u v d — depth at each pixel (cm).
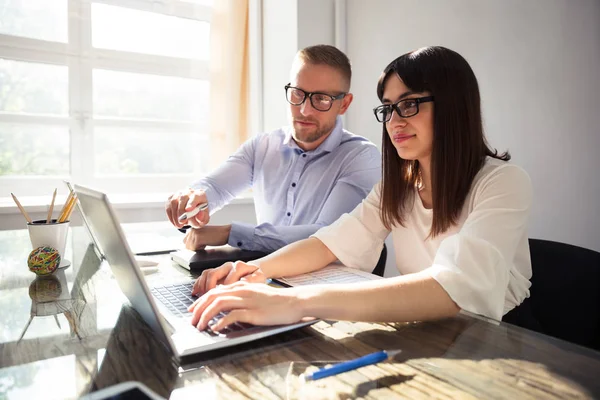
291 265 103
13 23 220
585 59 233
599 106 238
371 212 121
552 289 108
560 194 233
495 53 227
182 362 58
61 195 230
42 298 87
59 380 53
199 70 261
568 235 236
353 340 65
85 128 236
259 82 257
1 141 220
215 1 252
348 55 245
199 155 264
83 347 63
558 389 50
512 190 95
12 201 207
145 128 249
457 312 76
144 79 249
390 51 249
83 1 232
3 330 70
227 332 66
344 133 185
